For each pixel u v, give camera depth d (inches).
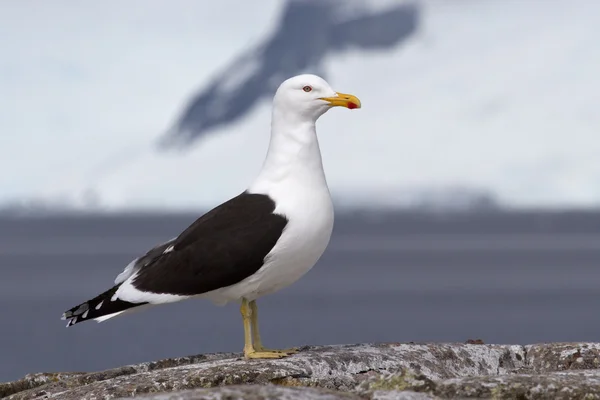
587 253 4554.6
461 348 407.5
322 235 404.5
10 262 4284.0
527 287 2920.8
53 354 1679.4
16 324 2161.7
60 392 366.6
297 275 410.3
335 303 2498.8
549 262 3986.2
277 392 270.1
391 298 2615.7
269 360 377.7
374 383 308.2
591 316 2164.1
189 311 2299.5
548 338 1825.8
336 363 377.1
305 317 2186.3
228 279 396.8
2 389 411.5
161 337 1840.6
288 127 412.8
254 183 417.1
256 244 393.4
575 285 2960.1
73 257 4552.2
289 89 410.9
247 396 267.6
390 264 3969.0
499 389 299.4
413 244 5565.9
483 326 2028.8
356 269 3732.8
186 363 421.4
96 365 1555.1
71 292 2886.3
